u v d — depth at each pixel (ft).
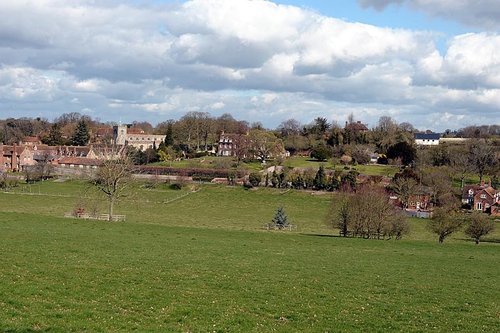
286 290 113.60
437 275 146.00
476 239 274.57
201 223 362.74
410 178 494.18
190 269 129.80
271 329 85.15
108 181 293.84
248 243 193.67
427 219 402.72
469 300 115.55
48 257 131.44
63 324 78.07
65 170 624.59
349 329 88.38
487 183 572.51
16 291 94.27
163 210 441.27
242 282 118.62
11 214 239.30
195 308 93.71
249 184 561.43
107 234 189.78
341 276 134.31
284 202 502.38
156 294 102.06
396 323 93.40
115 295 98.84
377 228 259.39
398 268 153.89
